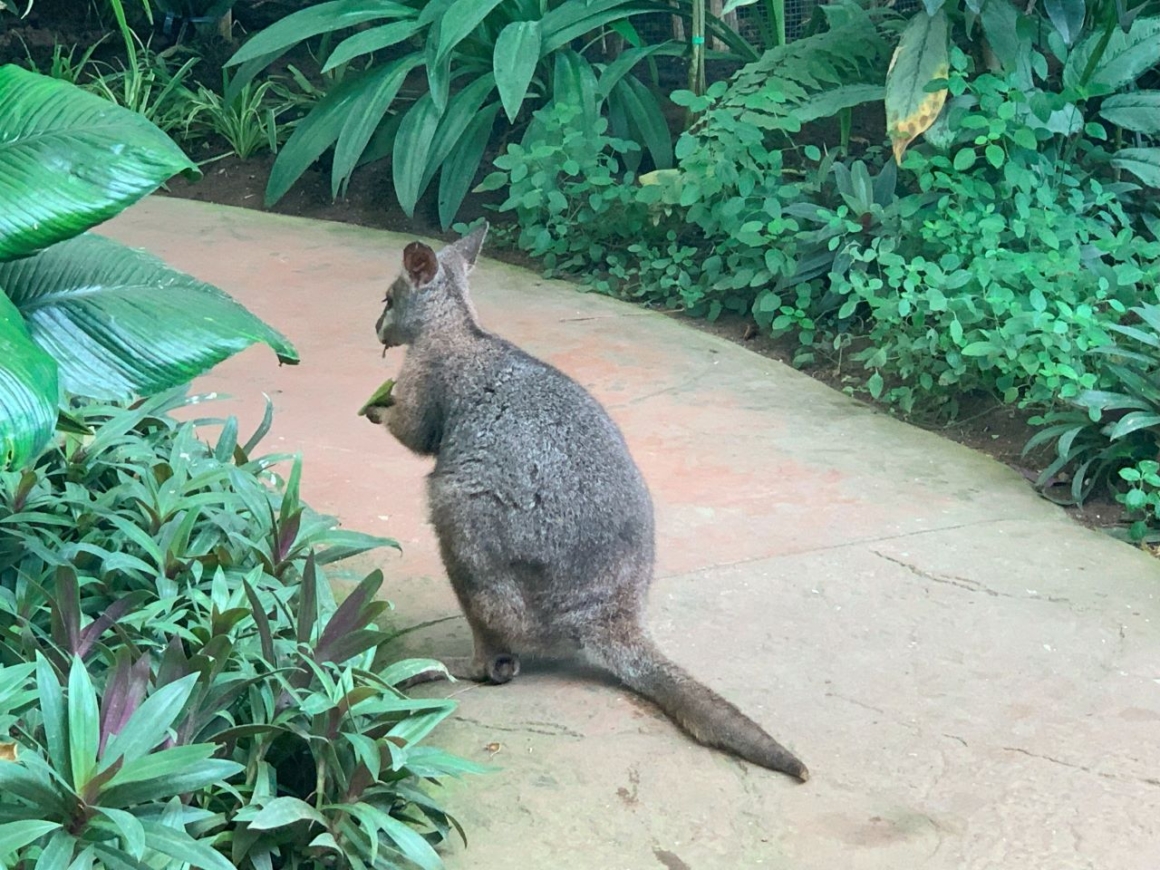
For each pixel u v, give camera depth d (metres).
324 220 4.14
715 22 4.13
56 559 2.03
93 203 1.78
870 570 2.47
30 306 1.91
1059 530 2.62
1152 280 3.04
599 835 1.92
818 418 3.03
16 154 1.79
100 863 1.65
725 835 1.93
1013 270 3.04
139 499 2.14
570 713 2.13
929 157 3.64
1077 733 2.10
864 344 3.32
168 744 1.75
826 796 1.99
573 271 3.76
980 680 2.21
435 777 1.96
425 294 2.25
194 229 3.98
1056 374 2.81
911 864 1.89
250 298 3.51
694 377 3.20
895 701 2.17
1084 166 3.62
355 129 4.00
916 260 3.12
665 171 3.67
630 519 2.16
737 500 2.69
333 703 1.85
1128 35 3.48
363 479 2.71
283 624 2.02
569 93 3.87
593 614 2.15
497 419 2.16
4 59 4.93
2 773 1.62
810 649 2.27
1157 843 1.92
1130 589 2.43
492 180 3.77
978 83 3.28
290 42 4.02
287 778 1.92
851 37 3.71
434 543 2.53
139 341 1.90
